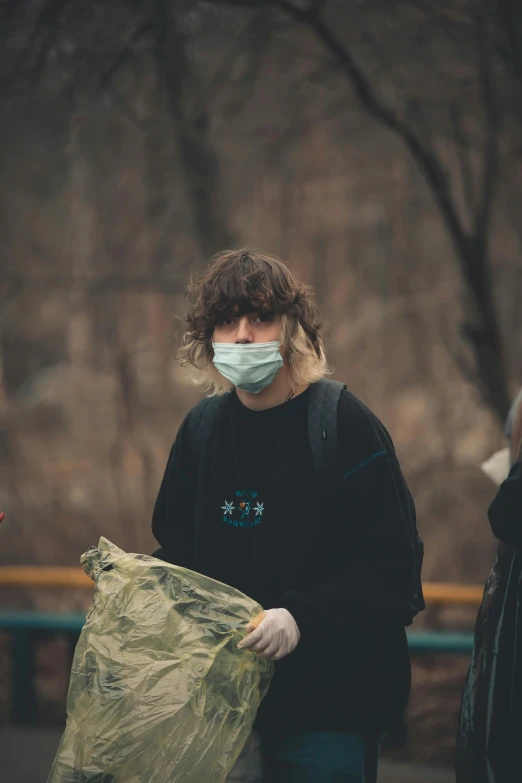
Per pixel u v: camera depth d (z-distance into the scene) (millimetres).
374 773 4188
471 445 19094
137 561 4074
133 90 13789
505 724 4254
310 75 13414
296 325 4023
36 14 12023
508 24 11602
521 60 11703
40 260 21297
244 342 3980
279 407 4133
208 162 13953
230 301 3957
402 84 12961
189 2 12039
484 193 12750
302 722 4039
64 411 26531
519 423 5215
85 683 3902
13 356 29625
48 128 15102
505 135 13430
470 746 4387
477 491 17578
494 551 16672
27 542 18719
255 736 4141
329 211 22234
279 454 4090
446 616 13320
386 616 3914
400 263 21578
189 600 3973
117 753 3781
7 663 9930
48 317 27016
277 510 4059
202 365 4238
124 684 3857
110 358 20438
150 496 18000
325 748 4035
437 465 18281
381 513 3988
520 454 4340
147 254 18375
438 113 13250
